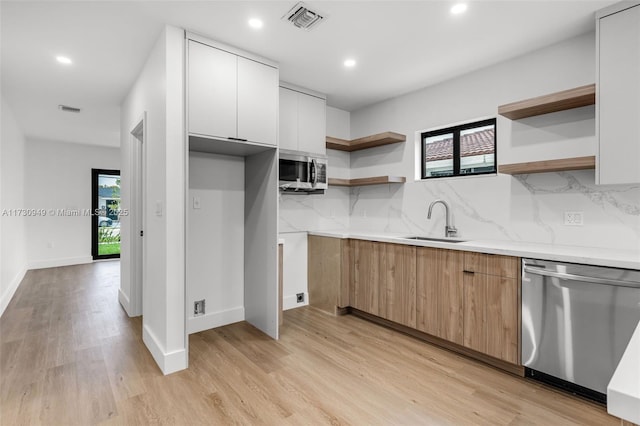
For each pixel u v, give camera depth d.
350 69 3.02
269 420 1.78
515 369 2.28
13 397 1.98
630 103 1.96
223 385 2.13
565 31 2.37
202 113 2.41
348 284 3.48
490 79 2.94
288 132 3.35
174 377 2.22
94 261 6.78
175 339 2.32
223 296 3.23
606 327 1.85
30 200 6.05
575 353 1.96
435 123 3.36
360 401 1.96
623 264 1.78
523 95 2.72
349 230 4.09
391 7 2.09
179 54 2.32
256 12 2.13
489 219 2.93
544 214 2.60
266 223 3.01
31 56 2.71
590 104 2.34
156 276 2.50
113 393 2.03
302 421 1.77
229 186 3.26
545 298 2.07
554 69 2.55
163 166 2.31
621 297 1.80
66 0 1.97
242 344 2.77
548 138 2.58
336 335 2.97
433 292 2.70
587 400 1.96
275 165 2.88
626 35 1.97
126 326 3.20
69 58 2.75
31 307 3.80
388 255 3.07
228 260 3.26
